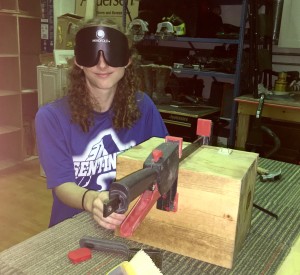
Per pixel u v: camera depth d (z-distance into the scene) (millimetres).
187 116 2754
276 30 2918
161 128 1395
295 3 2773
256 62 2625
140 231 854
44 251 805
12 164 3426
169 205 761
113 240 860
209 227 789
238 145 2719
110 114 1223
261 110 2289
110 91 1171
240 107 2660
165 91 3184
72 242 846
